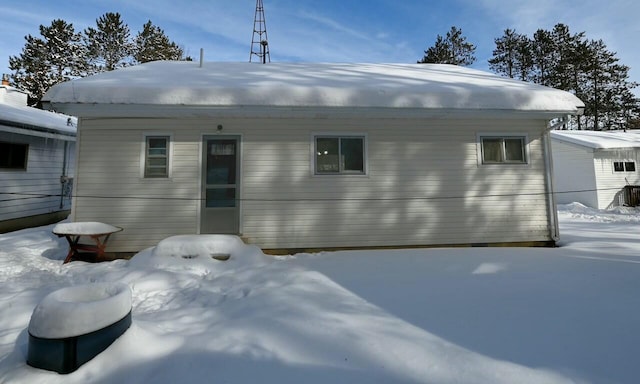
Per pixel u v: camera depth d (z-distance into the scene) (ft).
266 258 17.33
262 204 19.93
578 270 14.14
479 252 18.53
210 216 19.62
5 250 18.90
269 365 6.89
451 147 21.24
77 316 7.04
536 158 21.67
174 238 17.10
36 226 28.68
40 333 6.95
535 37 87.30
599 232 25.32
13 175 26.32
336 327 8.61
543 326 8.68
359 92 18.83
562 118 20.83
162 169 19.53
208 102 17.56
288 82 20.20
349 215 20.43
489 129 21.45
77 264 16.94
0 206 25.14
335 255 18.17
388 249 20.42
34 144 28.55
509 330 8.45
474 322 8.96
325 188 20.35
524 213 21.35
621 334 8.16
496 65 92.27
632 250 17.78
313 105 18.25
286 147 20.22
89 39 86.58
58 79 80.89
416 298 10.94
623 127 90.99
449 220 21.01
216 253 16.55
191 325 9.07
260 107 18.12
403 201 20.81
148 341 7.68
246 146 19.98
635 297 10.68
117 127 19.20
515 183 21.47
